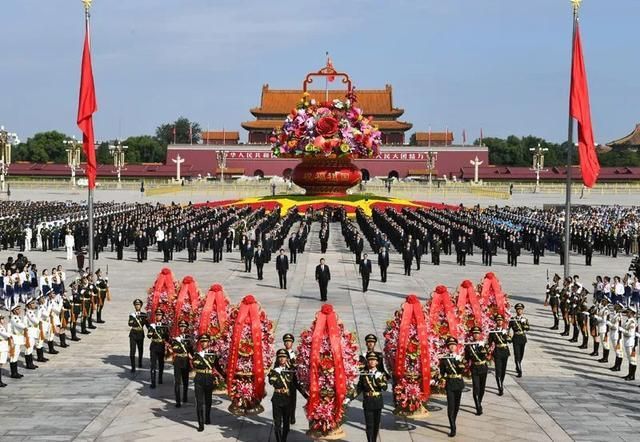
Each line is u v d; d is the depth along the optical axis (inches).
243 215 3499.0
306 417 920.9
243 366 922.7
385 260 2006.6
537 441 857.5
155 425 901.8
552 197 5708.7
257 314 930.7
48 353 1262.3
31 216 3452.3
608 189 6097.4
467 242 2662.4
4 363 1117.1
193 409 965.8
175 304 1073.5
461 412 962.1
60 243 2893.7
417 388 917.2
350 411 968.9
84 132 1706.4
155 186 5964.6
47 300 1251.2
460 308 1049.5
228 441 848.3
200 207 4124.0
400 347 914.7
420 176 7076.8
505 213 3806.6
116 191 5890.8
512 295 1854.1
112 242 2815.0
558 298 1477.6
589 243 2492.6
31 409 962.7
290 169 7160.4
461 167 7214.6
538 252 2502.5
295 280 2044.8
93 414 943.0
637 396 1045.2
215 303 992.9
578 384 1103.0
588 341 1386.6
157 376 1118.4
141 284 1967.3
